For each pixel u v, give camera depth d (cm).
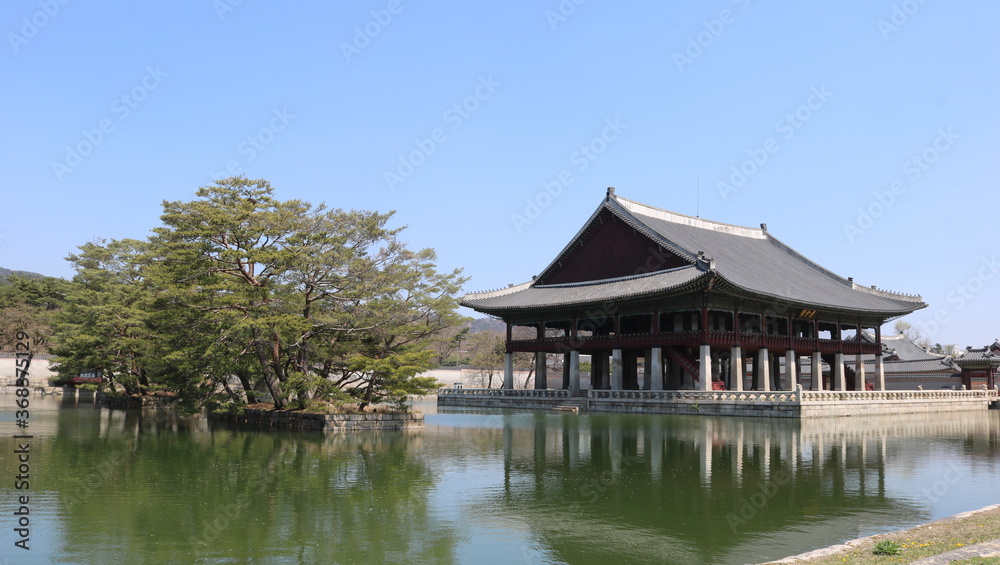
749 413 6800
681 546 2314
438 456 4150
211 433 5262
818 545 2320
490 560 2167
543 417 7062
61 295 14338
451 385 12719
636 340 8362
